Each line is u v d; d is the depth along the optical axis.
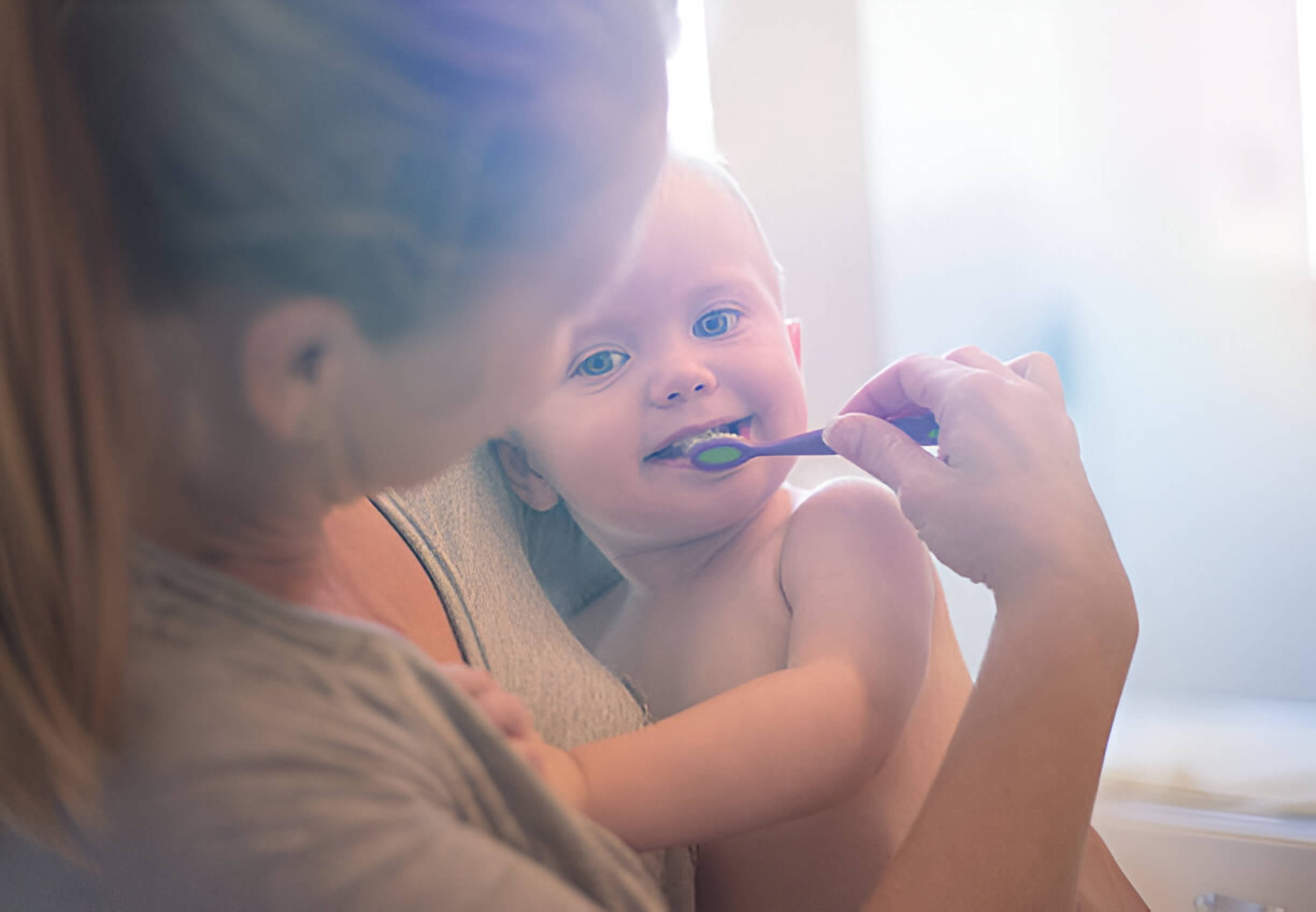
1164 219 0.75
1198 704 0.73
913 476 0.39
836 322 0.89
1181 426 0.75
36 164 0.20
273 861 0.22
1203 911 0.63
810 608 0.48
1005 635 0.36
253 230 0.21
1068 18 0.78
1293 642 0.73
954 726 0.52
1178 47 0.74
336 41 0.20
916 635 0.48
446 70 0.21
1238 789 0.65
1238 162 0.73
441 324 0.23
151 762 0.22
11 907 0.24
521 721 0.33
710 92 0.87
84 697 0.22
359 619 0.30
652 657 0.54
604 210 0.24
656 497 0.52
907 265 0.86
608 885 0.27
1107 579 0.36
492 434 0.27
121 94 0.20
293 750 0.22
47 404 0.21
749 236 0.55
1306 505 0.73
